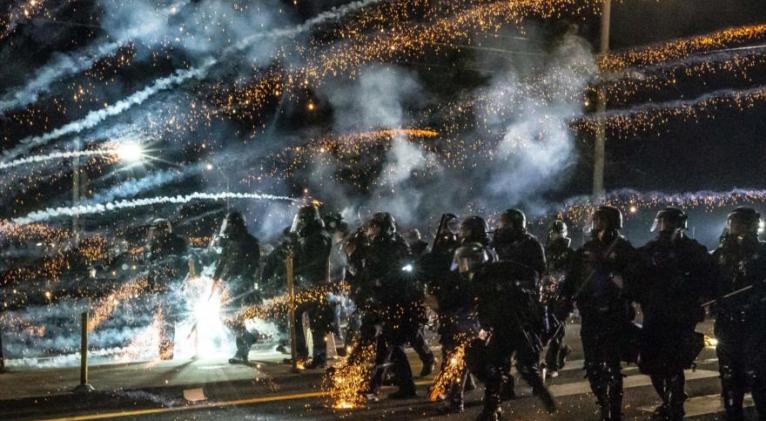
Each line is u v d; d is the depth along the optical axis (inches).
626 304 319.3
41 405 358.0
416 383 417.7
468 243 336.2
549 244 428.1
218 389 397.7
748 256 318.7
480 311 325.4
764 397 320.2
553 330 390.3
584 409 362.0
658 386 333.4
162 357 461.4
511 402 375.9
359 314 395.2
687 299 317.7
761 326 317.7
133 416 347.3
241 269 450.6
